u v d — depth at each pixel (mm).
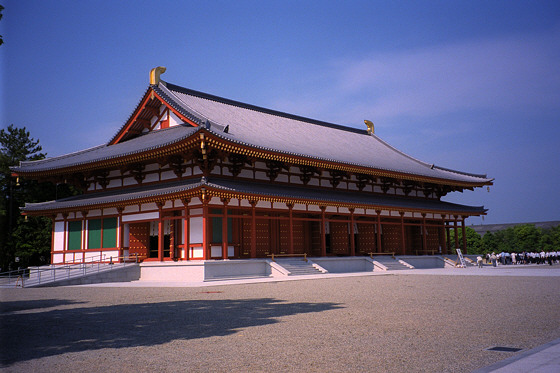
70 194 73562
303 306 20641
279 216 49562
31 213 50938
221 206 41344
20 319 17891
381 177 62125
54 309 20938
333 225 56312
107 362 11164
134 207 44125
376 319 16672
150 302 23047
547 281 32844
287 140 54594
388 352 11680
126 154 43812
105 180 50938
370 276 40719
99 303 23031
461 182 69125
